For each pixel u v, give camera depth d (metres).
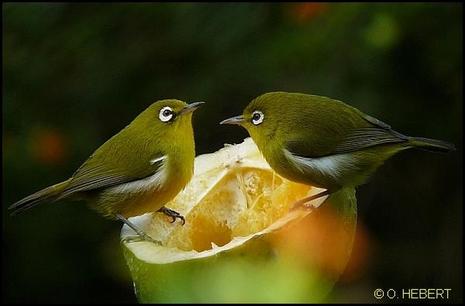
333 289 6.23
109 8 13.55
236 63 12.84
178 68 13.45
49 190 8.23
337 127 7.84
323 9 12.51
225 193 7.72
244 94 13.02
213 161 7.89
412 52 12.48
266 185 7.88
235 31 12.91
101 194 7.99
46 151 13.33
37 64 13.61
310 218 5.95
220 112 13.21
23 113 13.57
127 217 8.02
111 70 13.52
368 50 12.17
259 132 7.84
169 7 13.34
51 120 13.56
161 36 13.41
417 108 12.60
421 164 13.34
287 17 12.87
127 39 13.57
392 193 13.44
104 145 8.08
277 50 12.55
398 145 7.89
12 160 13.34
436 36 12.43
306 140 7.73
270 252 5.62
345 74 12.30
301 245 5.81
